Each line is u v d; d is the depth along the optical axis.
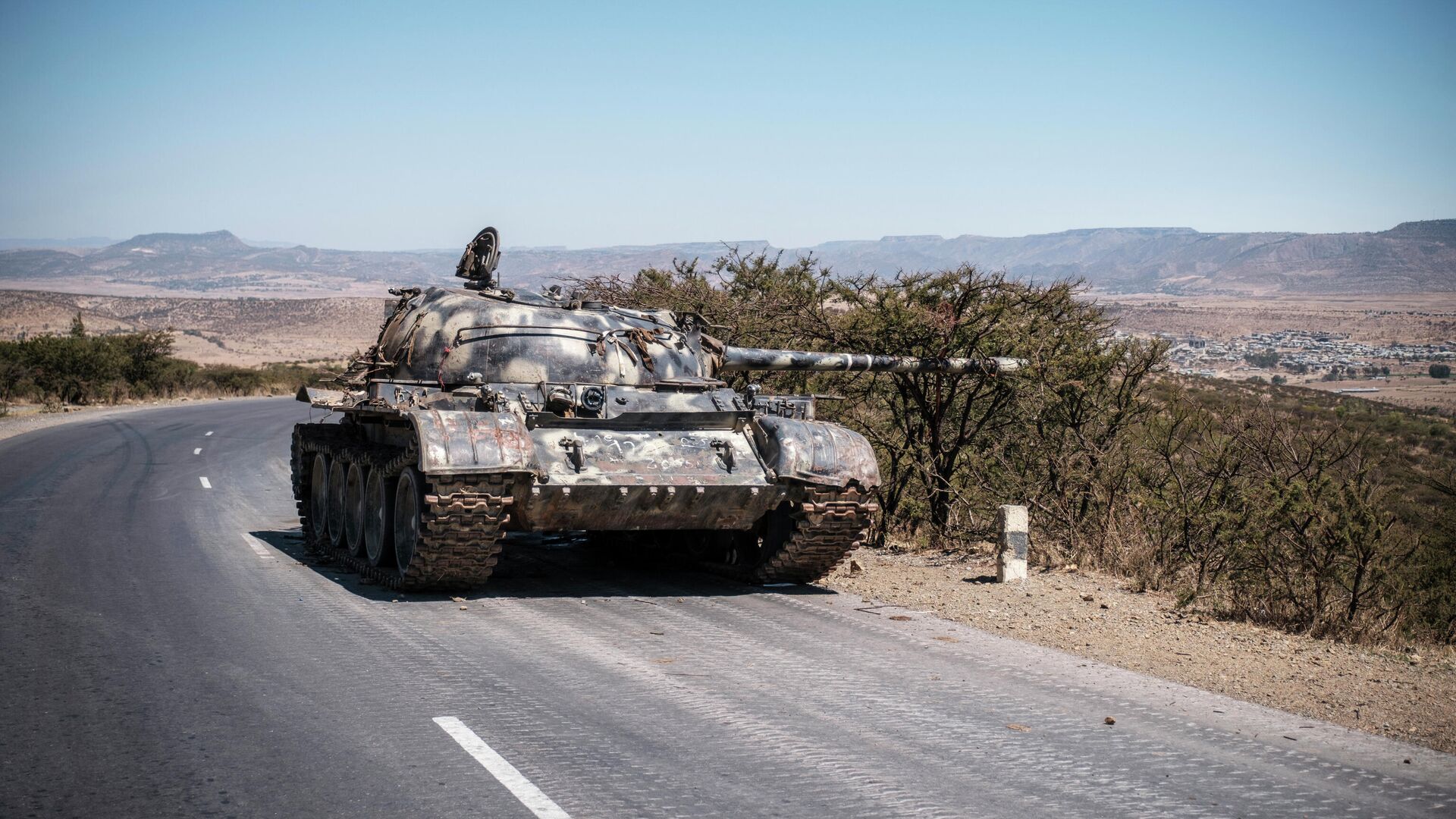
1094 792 5.25
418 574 9.53
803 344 15.10
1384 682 7.48
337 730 5.91
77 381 42.34
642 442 10.16
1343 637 9.09
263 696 6.51
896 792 5.18
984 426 14.32
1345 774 5.64
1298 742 6.13
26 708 6.23
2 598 9.17
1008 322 13.65
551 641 8.02
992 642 8.34
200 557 11.45
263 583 10.12
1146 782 5.41
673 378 11.58
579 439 9.98
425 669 7.15
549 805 4.92
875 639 8.31
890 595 10.12
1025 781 5.38
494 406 9.99
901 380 13.74
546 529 10.08
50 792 5.01
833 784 5.25
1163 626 8.99
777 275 19.61
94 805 4.87
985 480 13.66
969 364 12.80
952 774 5.43
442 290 12.07
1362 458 11.35
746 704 6.51
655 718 6.21
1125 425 13.56
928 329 13.28
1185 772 5.57
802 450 10.17
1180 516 11.65
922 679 7.18
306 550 12.21
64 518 13.95
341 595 9.63
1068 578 10.95
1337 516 10.23
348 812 4.81
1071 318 14.04
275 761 5.43
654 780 5.25
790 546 10.20
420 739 5.78
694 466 10.09
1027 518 10.95
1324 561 10.23
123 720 6.05
